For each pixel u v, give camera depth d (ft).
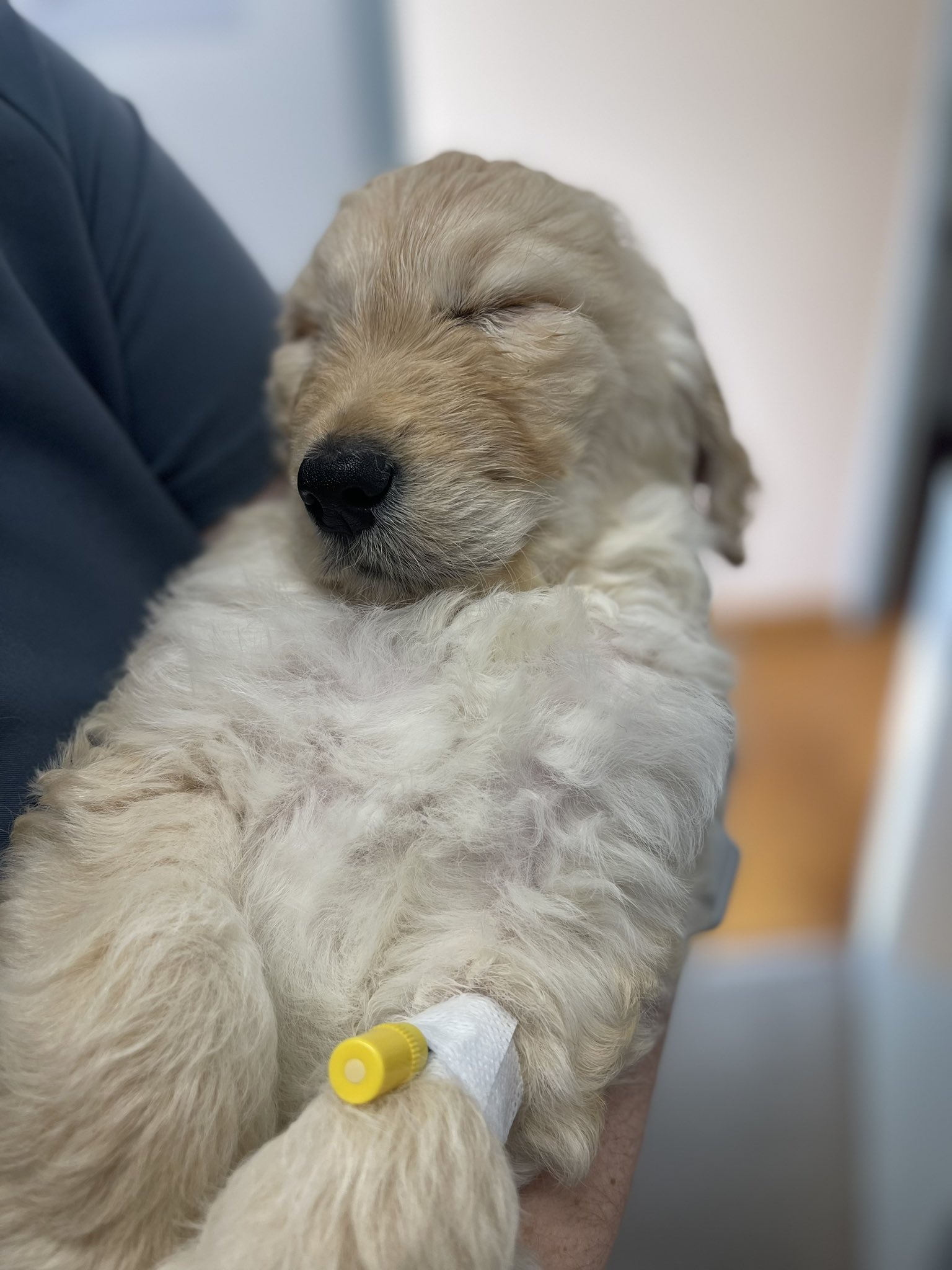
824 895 2.35
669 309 0.88
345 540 0.70
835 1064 2.00
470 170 0.76
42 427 0.80
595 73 2.56
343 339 0.73
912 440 3.12
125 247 0.95
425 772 0.66
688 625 0.79
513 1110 0.56
